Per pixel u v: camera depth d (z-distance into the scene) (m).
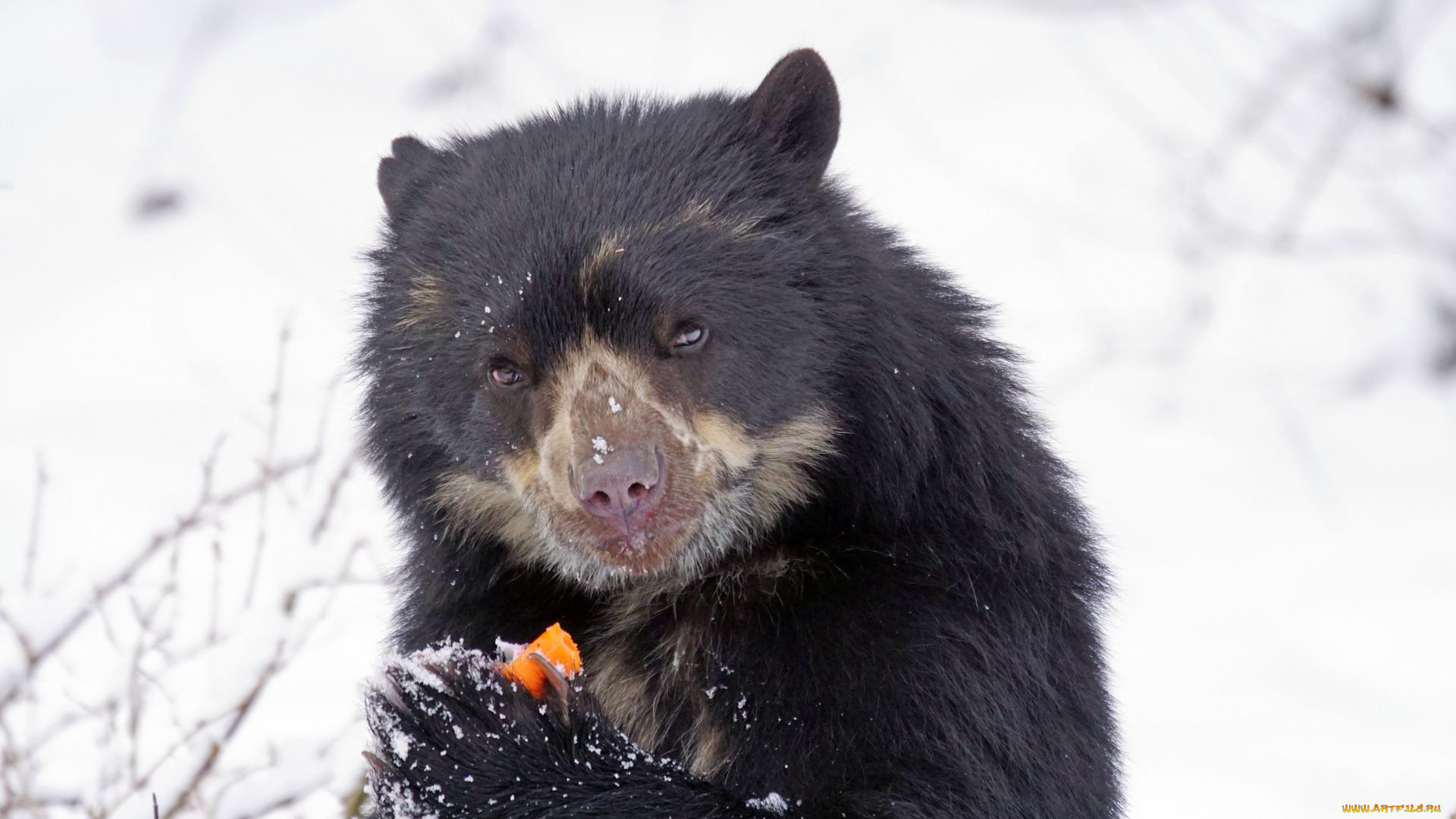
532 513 8.73
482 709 8.22
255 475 12.17
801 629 8.64
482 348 8.55
